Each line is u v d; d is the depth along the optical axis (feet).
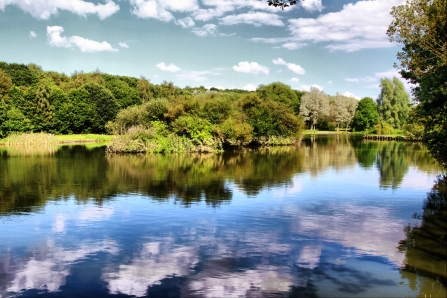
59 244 30.96
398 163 87.30
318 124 311.06
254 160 94.22
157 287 23.27
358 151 122.42
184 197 48.44
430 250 29.19
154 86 283.79
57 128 195.11
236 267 26.22
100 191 52.13
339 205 44.39
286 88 278.26
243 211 41.47
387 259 27.45
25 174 67.46
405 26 59.06
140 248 29.94
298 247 30.07
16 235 33.32
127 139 112.16
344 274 24.98
